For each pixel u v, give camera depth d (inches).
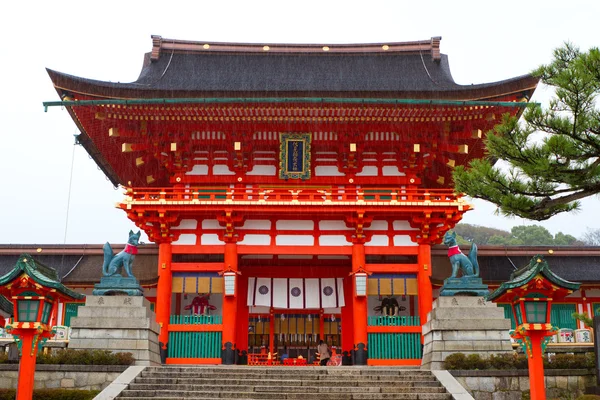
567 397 916.0
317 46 1627.7
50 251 1569.9
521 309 768.9
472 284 1074.7
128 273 1111.0
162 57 1598.2
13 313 804.6
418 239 1321.4
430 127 1307.8
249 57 1615.4
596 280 1467.8
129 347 1036.5
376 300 1478.8
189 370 974.4
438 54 1581.0
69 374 958.4
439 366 999.6
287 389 887.7
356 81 1519.4
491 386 932.6
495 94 1227.9
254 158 1375.5
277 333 1515.7
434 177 1437.0
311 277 1443.2
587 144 686.5
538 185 720.3
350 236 1325.0
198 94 1234.6
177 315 1332.4
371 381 917.2
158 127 1311.5
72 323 1049.5
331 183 1358.3
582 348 993.5
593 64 643.5
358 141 1337.4
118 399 840.9
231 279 1263.5
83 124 1331.2
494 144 723.4
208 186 1358.3
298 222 1332.4
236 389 890.7
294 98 1219.2
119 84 1255.5
